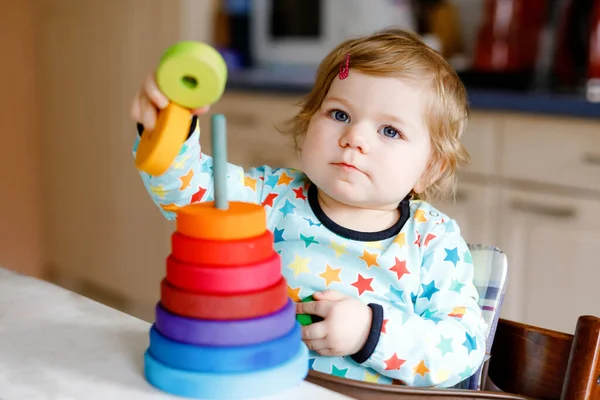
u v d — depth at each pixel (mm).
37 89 3240
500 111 2008
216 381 612
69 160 3168
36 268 3381
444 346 918
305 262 1026
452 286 1026
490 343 996
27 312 797
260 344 628
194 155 927
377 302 1009
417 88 1015
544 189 1962
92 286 3219
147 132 700
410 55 1036
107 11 2859
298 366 645
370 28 2881
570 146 1899
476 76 2391
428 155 1061
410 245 1049
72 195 3195
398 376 904
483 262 1077
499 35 2400
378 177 989
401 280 1017
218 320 624
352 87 1006
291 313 658
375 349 883
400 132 1004
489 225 2074
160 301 662
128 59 2818
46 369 661
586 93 2133
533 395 956
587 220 1895
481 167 2070
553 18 2510
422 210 1094
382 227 1056
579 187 1897
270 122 2500
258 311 632
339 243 1029
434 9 2799
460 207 2123
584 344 854
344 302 885
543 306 2008
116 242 3041
